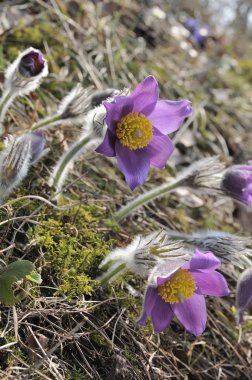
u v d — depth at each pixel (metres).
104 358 0.64
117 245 0.71
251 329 0.73
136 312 0.68
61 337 0.63
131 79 0.92
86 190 0.75
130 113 0.66
